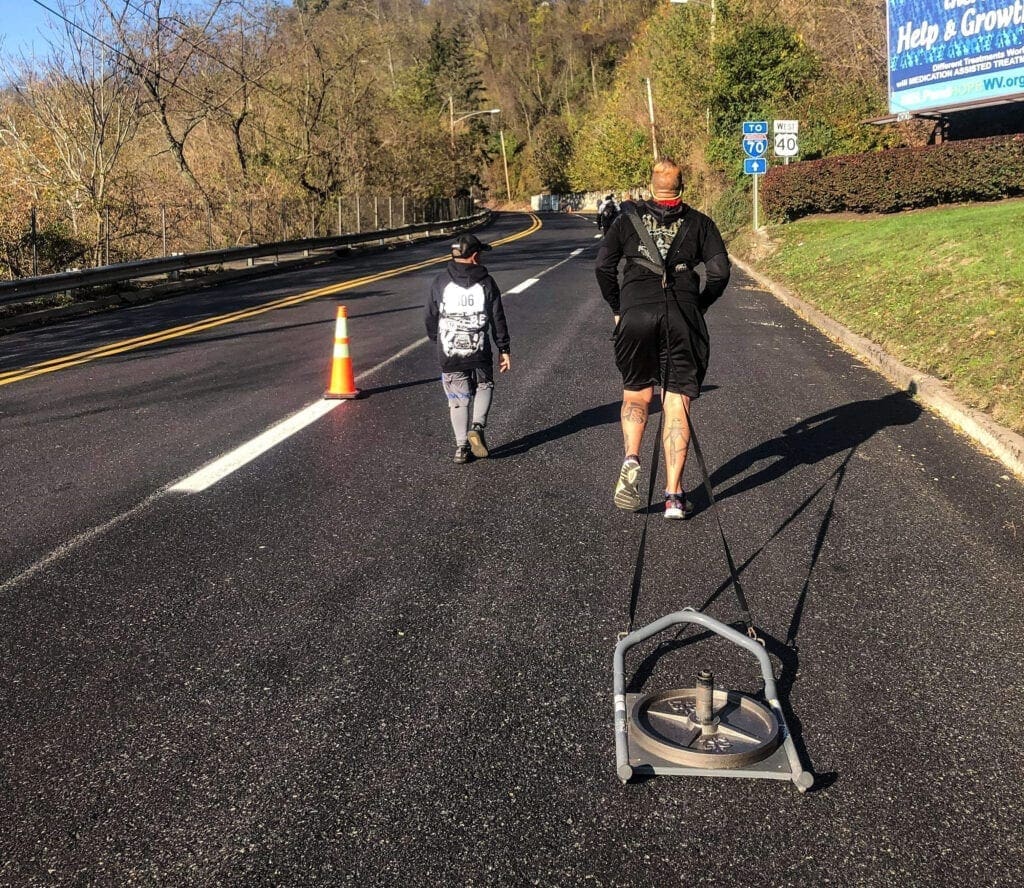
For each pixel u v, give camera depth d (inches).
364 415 319.9
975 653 151.8
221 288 830.5
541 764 120.2
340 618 163.0
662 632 158.4
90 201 882.1
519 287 745.6
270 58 1429.6
